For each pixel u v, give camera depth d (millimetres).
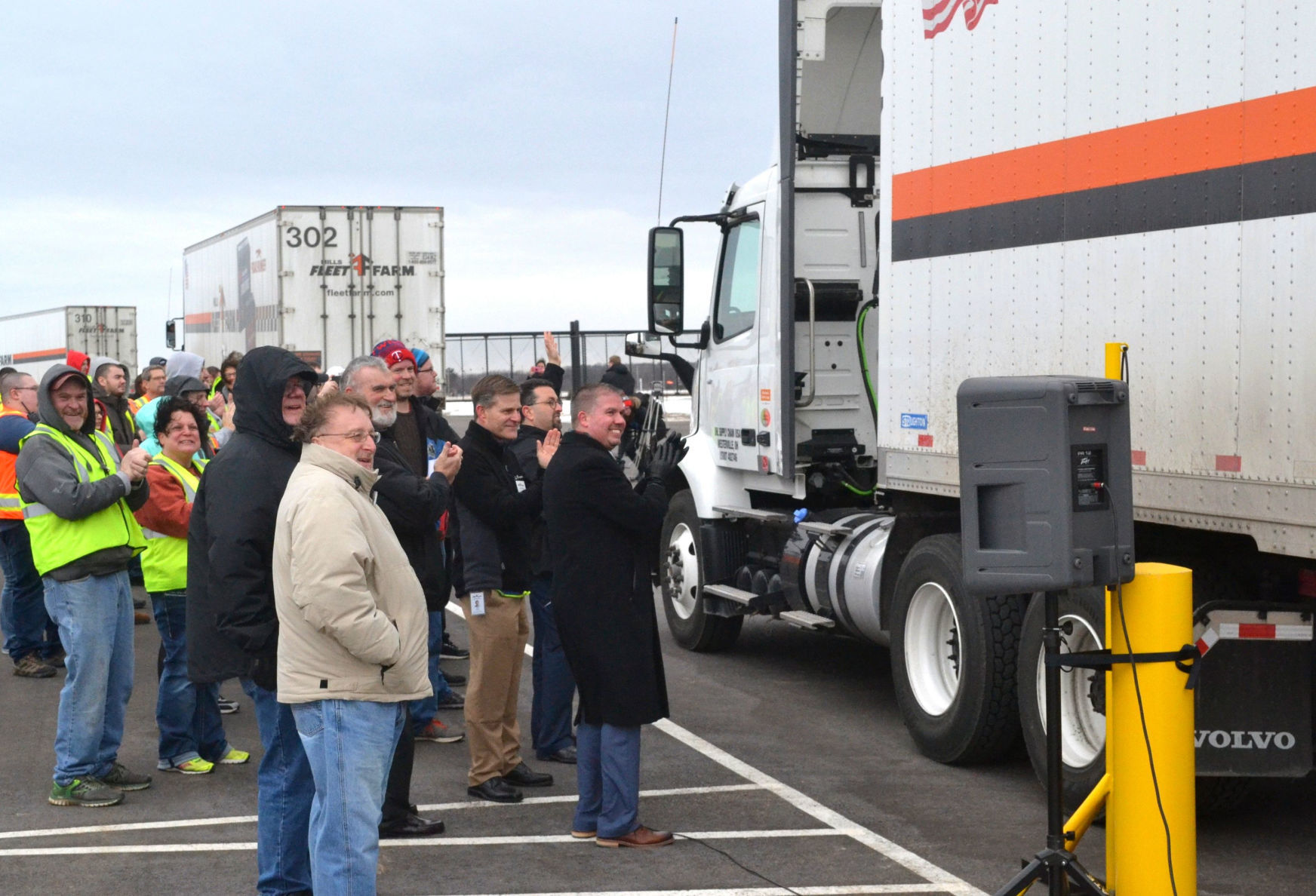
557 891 4766
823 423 8281
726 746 6867
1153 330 4844
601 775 5301
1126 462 4164
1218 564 4965
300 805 4527
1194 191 4652
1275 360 4324
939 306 6117
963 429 4203
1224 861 5023
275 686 4398
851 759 6602
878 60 8461
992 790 6027
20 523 8711
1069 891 4266
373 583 4023
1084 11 5172
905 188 6371
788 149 7895
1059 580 4008
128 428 11000
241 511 4348
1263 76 4371
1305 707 4766
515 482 6707
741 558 9008
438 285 18531
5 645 9414
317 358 18094
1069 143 5262
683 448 5348
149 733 7352
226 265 21359
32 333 35906
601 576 5141
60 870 5051
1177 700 4215
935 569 6379
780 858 5094
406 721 5359
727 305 8945
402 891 4781
